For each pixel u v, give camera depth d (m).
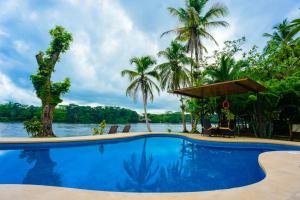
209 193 2.93
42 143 8.63
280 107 12.25
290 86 11.52
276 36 24.81
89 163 6.59
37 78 14.66
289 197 2.76
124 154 8.29
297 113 11.94
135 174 5.36
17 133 15.88
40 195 2.79
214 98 15.23
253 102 12.86
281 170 4.05
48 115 14.55
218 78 15.32
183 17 20.73
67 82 15.46
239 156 7.96
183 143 11.59
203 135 12.85
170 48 22.47
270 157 5.31
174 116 49.03
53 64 15.19
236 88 12.16
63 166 6.10
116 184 4.54
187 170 5.83
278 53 17.81
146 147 10.21
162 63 22.70
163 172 5.61
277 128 13.83
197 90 13.00
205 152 8.80
